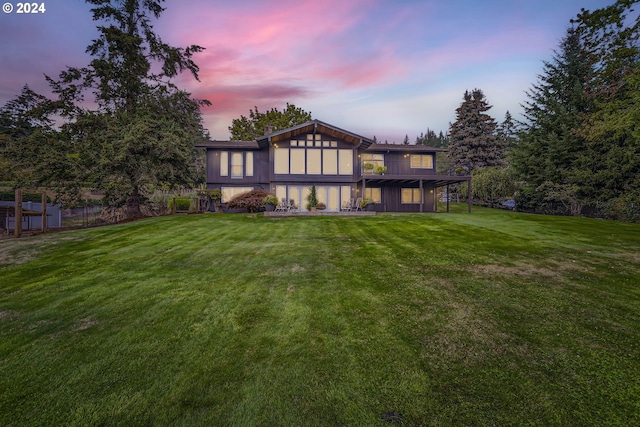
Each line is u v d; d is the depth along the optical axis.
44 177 17.00
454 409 2.70
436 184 25.30
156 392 2.97
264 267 7.33
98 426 2.55
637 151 19.22
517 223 14.16
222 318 4.61
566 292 5.52
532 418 2.59
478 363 3.40
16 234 11.39
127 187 17.86
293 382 3.09
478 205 30.38
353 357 3.54
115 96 20.31
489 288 5.77
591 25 10.51
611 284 5.91
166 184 22.44
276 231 12.39
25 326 4.46
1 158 16.98
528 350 3.66
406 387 3.00
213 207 23.05
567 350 3.65
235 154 23.67
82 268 7.41
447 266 7.29
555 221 15.02
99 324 4.49
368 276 6.57
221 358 3.55
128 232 12.15
